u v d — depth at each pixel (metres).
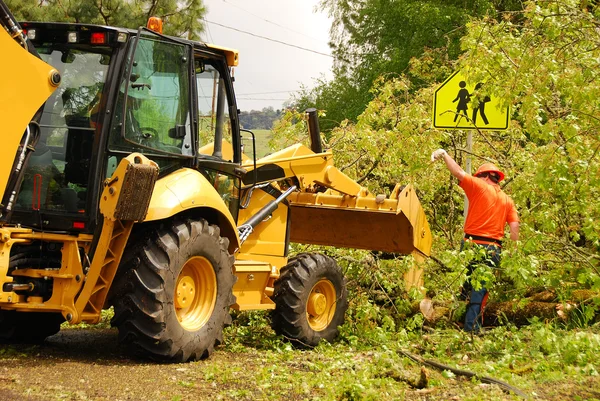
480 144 10.28
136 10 18.73
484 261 7.89
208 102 6.92
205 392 4.90
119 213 5.41
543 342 6.38
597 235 7.47
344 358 6.46
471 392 5.08
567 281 7.95
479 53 7.43
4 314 6.46
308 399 4.85
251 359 6.41
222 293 6.39
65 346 6.62
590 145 7.24
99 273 5.58
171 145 6.28
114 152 5.85
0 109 5.32
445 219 10.27
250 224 7.52
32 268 5.78
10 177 5.57
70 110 5.93
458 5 22.84
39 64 5.49
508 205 8.14
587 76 6.92
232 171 7.23
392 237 8.55
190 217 6.25
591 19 7.10
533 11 7.09
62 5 17.98
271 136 11.32
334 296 8.13
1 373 5.08
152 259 5.75
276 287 7.70
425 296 8.55
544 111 7.81
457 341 6.96
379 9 26.56
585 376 5.55
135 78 5.98
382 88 10.56
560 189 7.13
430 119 9.62
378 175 10.48
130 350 6.30
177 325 5.87
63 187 5.87
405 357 6.33
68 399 4.47
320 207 8.58
